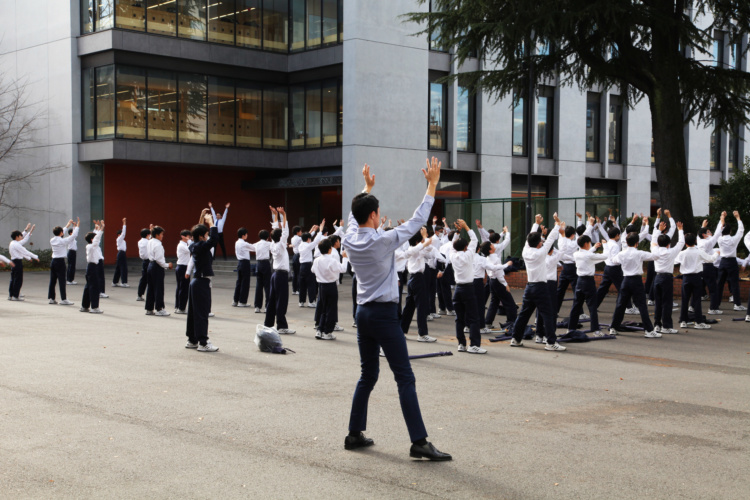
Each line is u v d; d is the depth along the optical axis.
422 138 31.11
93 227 31.17
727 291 18.88
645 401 7.80
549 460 5.70
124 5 28.91
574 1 18.44
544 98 35.72
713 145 42.31
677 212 20.64
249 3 31.77
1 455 5.74
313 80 31.62
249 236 36.06
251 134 32.09
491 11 19.53
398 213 30.47
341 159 30.30
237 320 15.32
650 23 18.81
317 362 10.09
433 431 6.53
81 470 5.39
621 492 4.98
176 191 33.84
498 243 14.99
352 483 5.15
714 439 6.32
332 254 12.50
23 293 21.61
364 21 29.27
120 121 29.06
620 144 38.41
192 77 30.64
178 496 4.88
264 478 5.24
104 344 11.57
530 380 8.97
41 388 8.18
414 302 13.02
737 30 20.38
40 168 31.31
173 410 7.23
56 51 30.58
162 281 15.91
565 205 26.30
